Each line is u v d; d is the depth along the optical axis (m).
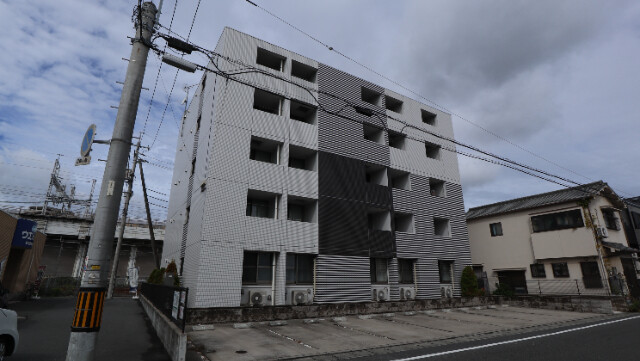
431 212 22.81
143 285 19.47
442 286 21.97
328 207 18.22
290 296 16.06
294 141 18.19
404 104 24.25
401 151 22.69
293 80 19.19
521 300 20.45
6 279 18.56
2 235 15.83
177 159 24.45
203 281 14.04
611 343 9.40
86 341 5.77
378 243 19.42
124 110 7.02
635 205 27.36
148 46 7.68
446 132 26.11
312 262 17.45
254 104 19.45
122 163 6.79
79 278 28.34
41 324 11.54
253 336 10.42
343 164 19.53
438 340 10.16
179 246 19.08
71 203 36.03
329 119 19.88
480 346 9.20
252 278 15.83
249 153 16.66
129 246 33.28
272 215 17.56
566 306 18.62
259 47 18.50
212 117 16.80
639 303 18.72
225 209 15.28
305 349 8.86
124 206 23.81
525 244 25.00
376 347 9.14
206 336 10.23
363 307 15.50
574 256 21.98
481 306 19.78
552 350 8.56
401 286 20.27
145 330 11.06
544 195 26.00
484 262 27.38
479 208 30.25
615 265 21.31
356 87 21.83
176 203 22.17
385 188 20.95
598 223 22.09
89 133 6.99
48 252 30.02
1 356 6.62
